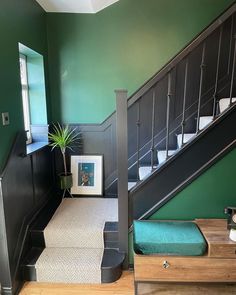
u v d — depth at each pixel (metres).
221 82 3.07
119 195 2.16
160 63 3.08
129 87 3.15
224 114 2.01
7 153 2.01
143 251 1.84
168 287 2.07
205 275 1.87
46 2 2.73
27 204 2.39
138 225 2.08
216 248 1.80
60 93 3.19
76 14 3.02
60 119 3.25
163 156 2.77
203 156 2.08
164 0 2.97
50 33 3.05
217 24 1.86
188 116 3.16
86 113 3.23
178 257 1.84
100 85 3.16
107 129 3.23
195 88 3.11
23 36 2.37
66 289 2.07
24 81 2.93
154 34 3.03
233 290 2.03
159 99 3.14
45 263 2.14
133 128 3.22
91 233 2.32
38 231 2.35
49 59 3.11
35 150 2.59
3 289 1.98
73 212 2.73
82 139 3.26
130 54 3.08
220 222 2.11
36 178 2.67
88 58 3.11
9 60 2.08
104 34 3.05
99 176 3.27
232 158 2.06
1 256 1.93
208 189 2.13
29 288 2.08
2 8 1.96
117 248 2.34
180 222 2.13
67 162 3.32
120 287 2.08
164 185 2.16
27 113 3.00
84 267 2.10
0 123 1.90
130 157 3.26
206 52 3.03
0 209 1.87
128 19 3.02
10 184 2.00
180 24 3.00
